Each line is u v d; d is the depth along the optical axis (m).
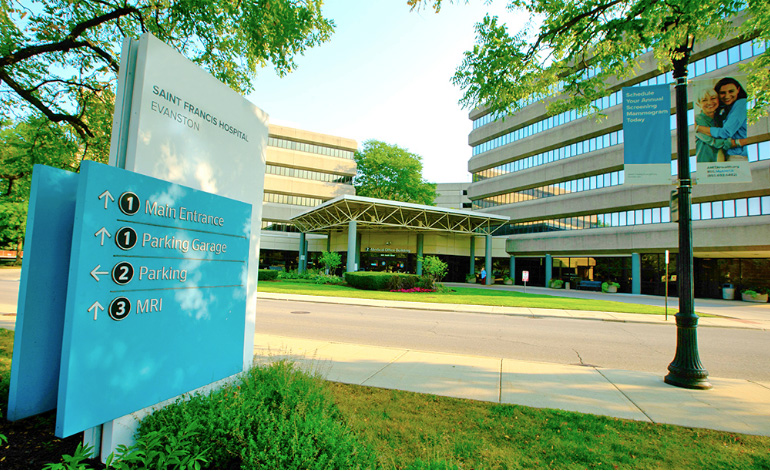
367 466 2.97
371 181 52.84
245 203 4.64
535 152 43.56
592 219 37.69
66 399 2.60
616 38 7.28
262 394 3.78
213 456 2.90
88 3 8.09
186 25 8.46
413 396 5.03
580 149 38.94
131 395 3.10
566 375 6.49
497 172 49.50
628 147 7.02
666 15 6.44
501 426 4.14
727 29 6.88
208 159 4.35
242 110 4.99
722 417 4.72
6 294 16.66
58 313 3.42
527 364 7.20
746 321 15.62
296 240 51.12
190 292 3.76
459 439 3.78
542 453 3.58
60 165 10.35
